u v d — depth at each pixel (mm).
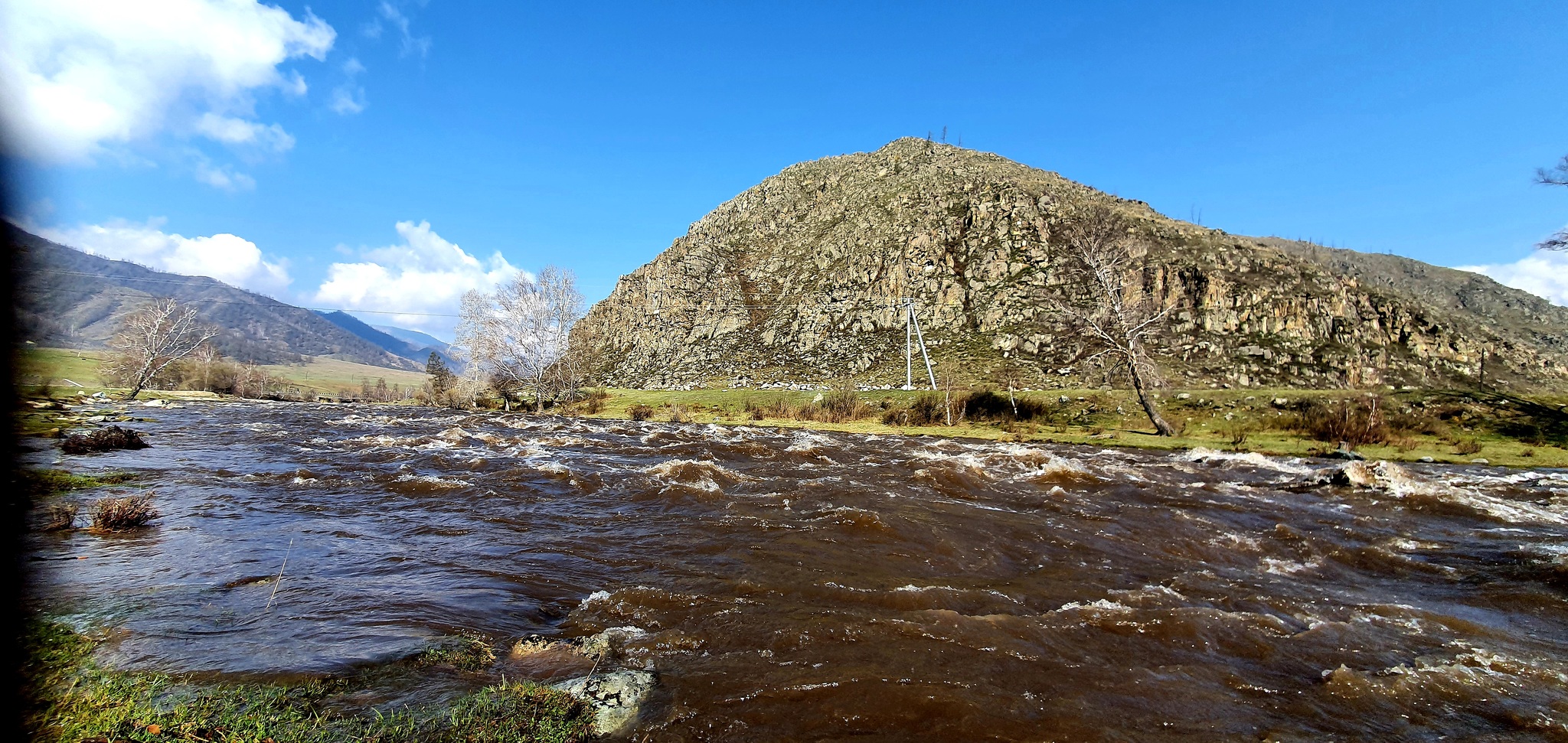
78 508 12148
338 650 6406
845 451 26609
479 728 4961
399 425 36594
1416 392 38312
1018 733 5301
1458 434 31938
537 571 9688
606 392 77250
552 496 15617
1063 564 10781
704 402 63656
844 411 50688
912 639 7215
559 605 8352
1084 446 32938
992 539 12109
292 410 51906
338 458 20703
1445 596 9719
